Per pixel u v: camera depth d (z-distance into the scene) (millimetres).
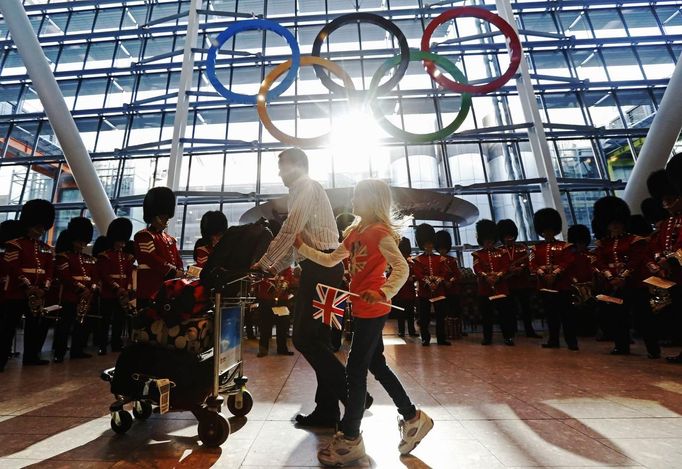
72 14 13445
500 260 4605
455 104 11602
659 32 11961
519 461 1277
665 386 2318
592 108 11258
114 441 1543
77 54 12820
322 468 1273
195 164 11078
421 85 12078
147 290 3238
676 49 11672
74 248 4172
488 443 1440
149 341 1584
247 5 13219
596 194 10289
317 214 1796
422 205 6512
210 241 4016
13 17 7789
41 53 8094
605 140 10797
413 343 4703
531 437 1495
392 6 13180
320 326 1719
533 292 6730
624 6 12336
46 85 8039
